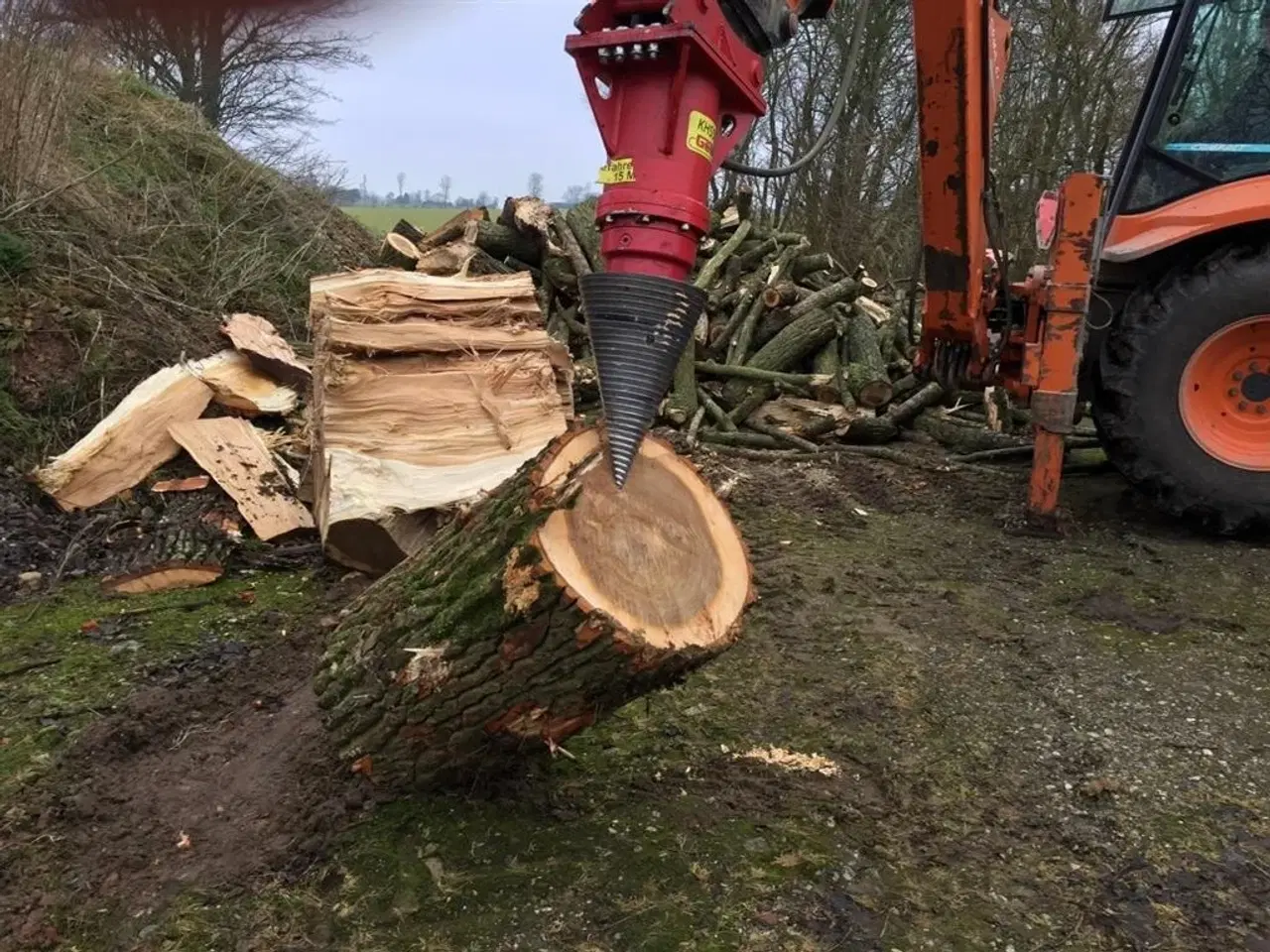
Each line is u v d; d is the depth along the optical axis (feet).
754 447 19.80
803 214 51.11
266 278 23.54
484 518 6.81
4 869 7.41
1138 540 14.65
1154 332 14.33
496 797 8.02
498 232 23.88
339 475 12.77
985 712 9.80
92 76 21.34
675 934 6.68
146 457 14.88
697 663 6.76
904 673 10.50
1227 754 9.14
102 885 7.30
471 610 6.64
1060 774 8.80
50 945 6.75
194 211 23.31
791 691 10.12
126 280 19.01
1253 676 10.57
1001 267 14.46
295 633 11.59
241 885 7.21
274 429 16.65
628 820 7.86
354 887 7.10
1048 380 14.32
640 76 6.24
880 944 6.71
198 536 13.66
